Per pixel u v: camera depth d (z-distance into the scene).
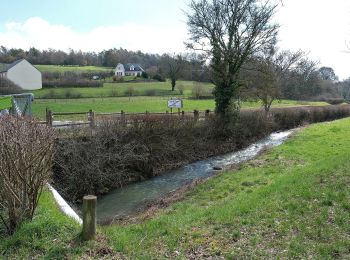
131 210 12.74
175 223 8.05
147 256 5.99
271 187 10.26
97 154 16.55
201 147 23.95
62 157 16.09
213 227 7.43
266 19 28.55
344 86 85.81
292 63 40.75
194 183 15.16
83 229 6.30
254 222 7.42
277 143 27.23
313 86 64.12
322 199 8.36
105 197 15.21
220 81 28.67
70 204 14.25
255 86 32.09
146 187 16.56
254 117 31.36
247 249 6.21
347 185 9.29
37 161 6.82
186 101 54.59
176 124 22.25
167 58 83.25
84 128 18.11
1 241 6.24
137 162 18.69
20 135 6.70
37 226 6.49
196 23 28.39
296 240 6.39
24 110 19.91
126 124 19.59
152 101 54.72
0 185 6.46
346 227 6.82
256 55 29.72
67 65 121.31
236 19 28.03
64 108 43.75
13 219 6.58
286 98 61.47
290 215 7.62
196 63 30.67
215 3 28.06
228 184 13.48
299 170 12.55
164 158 20.44
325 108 46.53
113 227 8.20
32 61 118.62
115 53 129.50
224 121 27.86
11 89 63.84
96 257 5.85
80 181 15.72
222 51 28.33
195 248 6.39
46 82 74.88
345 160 12.35
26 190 6.66
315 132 28.67
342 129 29.30
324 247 6.05
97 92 66.31
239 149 26.39
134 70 113.88
